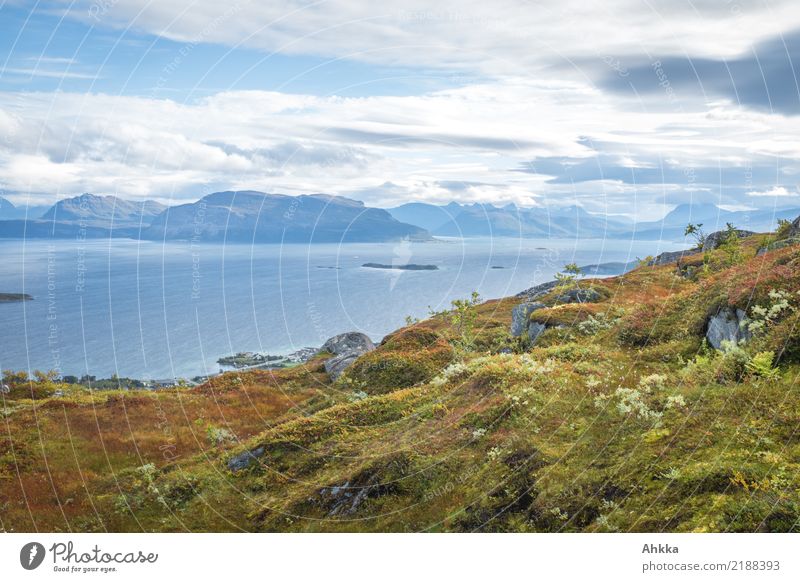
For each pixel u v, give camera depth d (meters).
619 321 26.05
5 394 37.69
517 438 16.56
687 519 11.71
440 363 31.97
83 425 28.72
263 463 20.55
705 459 12.91
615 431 15.44
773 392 14.35
